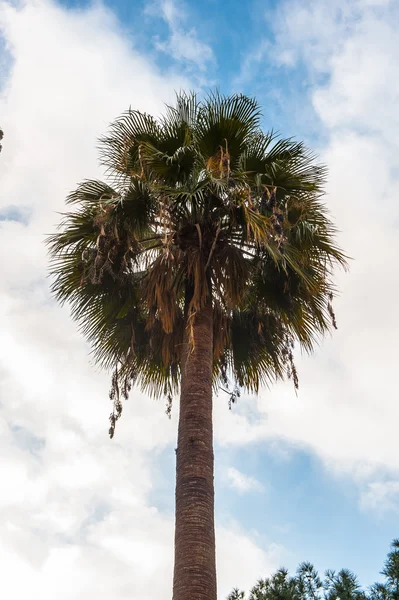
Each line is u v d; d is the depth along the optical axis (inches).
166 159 457.4
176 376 526.0
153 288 453.7
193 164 458.3
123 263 454.0
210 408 406.3
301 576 490.3
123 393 489.4
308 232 475.2
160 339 494.9
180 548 350.9
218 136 466.6
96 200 475.5
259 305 498.9
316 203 476.4
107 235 450.9
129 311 500.1
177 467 384.5
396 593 458.9
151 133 474.0
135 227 454.0
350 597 465.4
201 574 341.1
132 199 447.5
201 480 373.4
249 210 431.5
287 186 464.4
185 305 452.1
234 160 469.4
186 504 364.5
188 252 450.0
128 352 506.3
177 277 460.8
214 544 358.0
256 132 474.6
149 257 463.5
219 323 470.6
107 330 507.8
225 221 457.4
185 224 454.3
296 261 466.6
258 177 455.5
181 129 466.0
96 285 480.1
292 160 476.1
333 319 459.8
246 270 458.6
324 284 473.1
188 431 392.2
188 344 426.9
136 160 469.7
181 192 438.9
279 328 497.0
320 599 480.1
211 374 422.6
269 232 435.8
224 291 458.0
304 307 486.0
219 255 455.8
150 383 527.8
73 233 470.6
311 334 490.0
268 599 482.0
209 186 442.0
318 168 476.7
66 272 479.8
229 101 472.7
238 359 522.3
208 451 387.2
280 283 479.5
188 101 483.2
